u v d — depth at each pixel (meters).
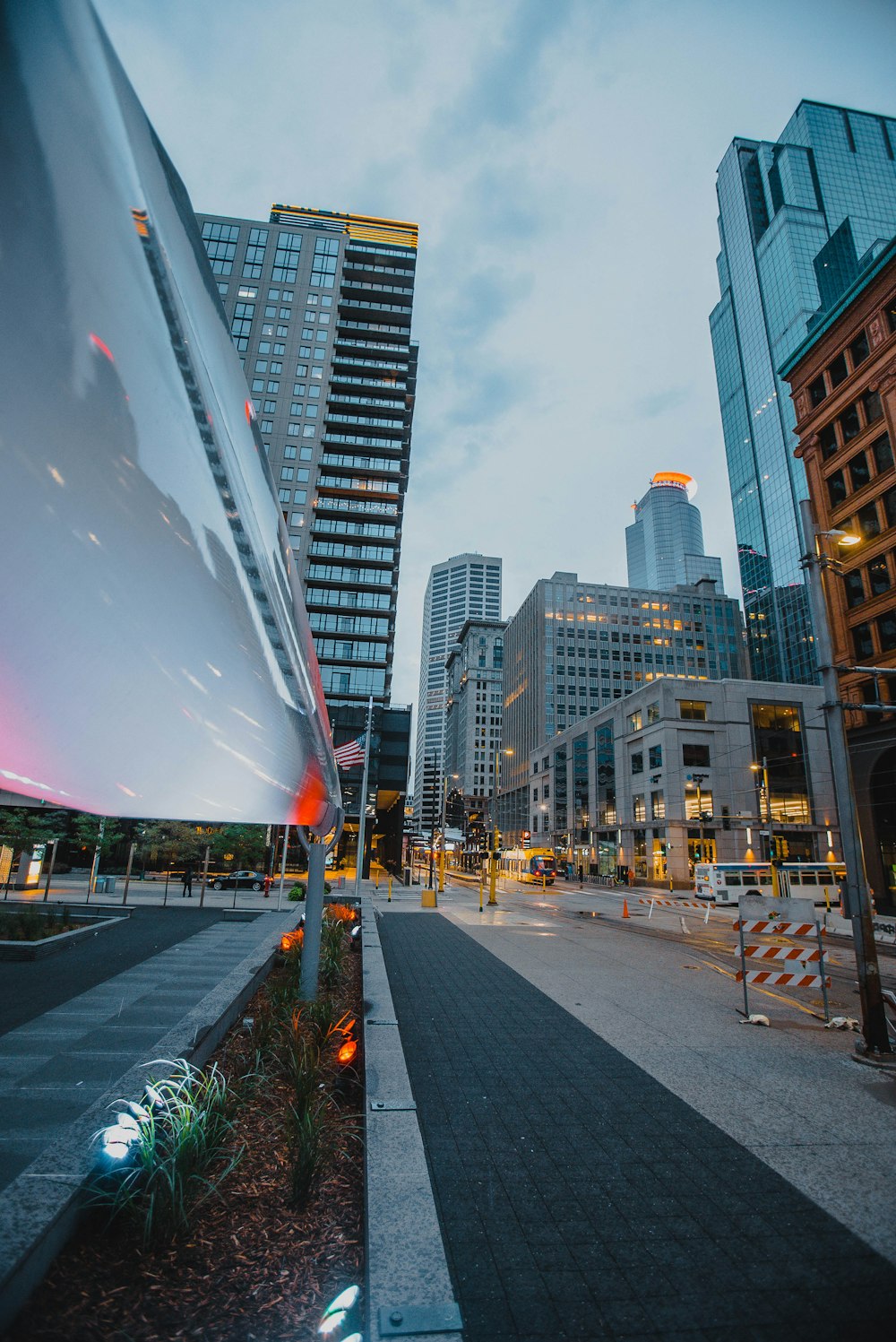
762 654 124.62
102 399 1.44
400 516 74.69
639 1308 3.23
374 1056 6.46
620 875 61.38
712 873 37.94
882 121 173.75
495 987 10.82
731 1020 9.02
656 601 113.38
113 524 1.53
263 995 9.24
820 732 59.53
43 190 1.14
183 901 25.19
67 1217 3.30
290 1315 3.03
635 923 24.39
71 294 1.28
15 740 1.64
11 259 1.13
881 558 33.19
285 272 74.44
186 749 2.10
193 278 1.96
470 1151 4.93
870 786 32.84
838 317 35.88
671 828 56.44
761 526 158.50
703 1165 4.76
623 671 109.50
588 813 77.50
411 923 20.77
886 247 32.91
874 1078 6.69
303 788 3.74
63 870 41.78
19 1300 2.81
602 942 17.36
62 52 1.12
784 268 154.88
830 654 9.41
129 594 1.62
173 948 13.55
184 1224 3.49
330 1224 3.83
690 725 58.72
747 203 175.75
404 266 85.69
